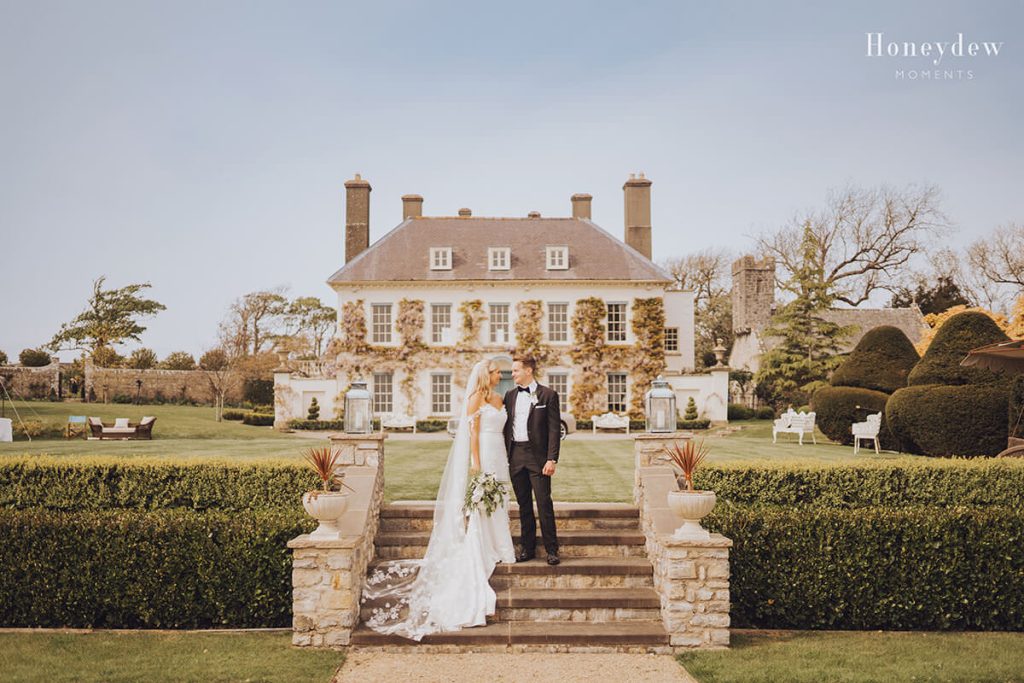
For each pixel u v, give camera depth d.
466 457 6.96
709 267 50.72
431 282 30.05
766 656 5.78
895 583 6.70
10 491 7.85
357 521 6.60
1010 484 7.92
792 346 30.58
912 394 15.49
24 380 37.03
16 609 6.72
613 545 7.23
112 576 6.69
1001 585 6.70
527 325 30.20
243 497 7.80
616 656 5.86
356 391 7.71
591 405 30.08
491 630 6.10
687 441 7.85
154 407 35.78
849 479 8.04
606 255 31.22
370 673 5.41
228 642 6.16
